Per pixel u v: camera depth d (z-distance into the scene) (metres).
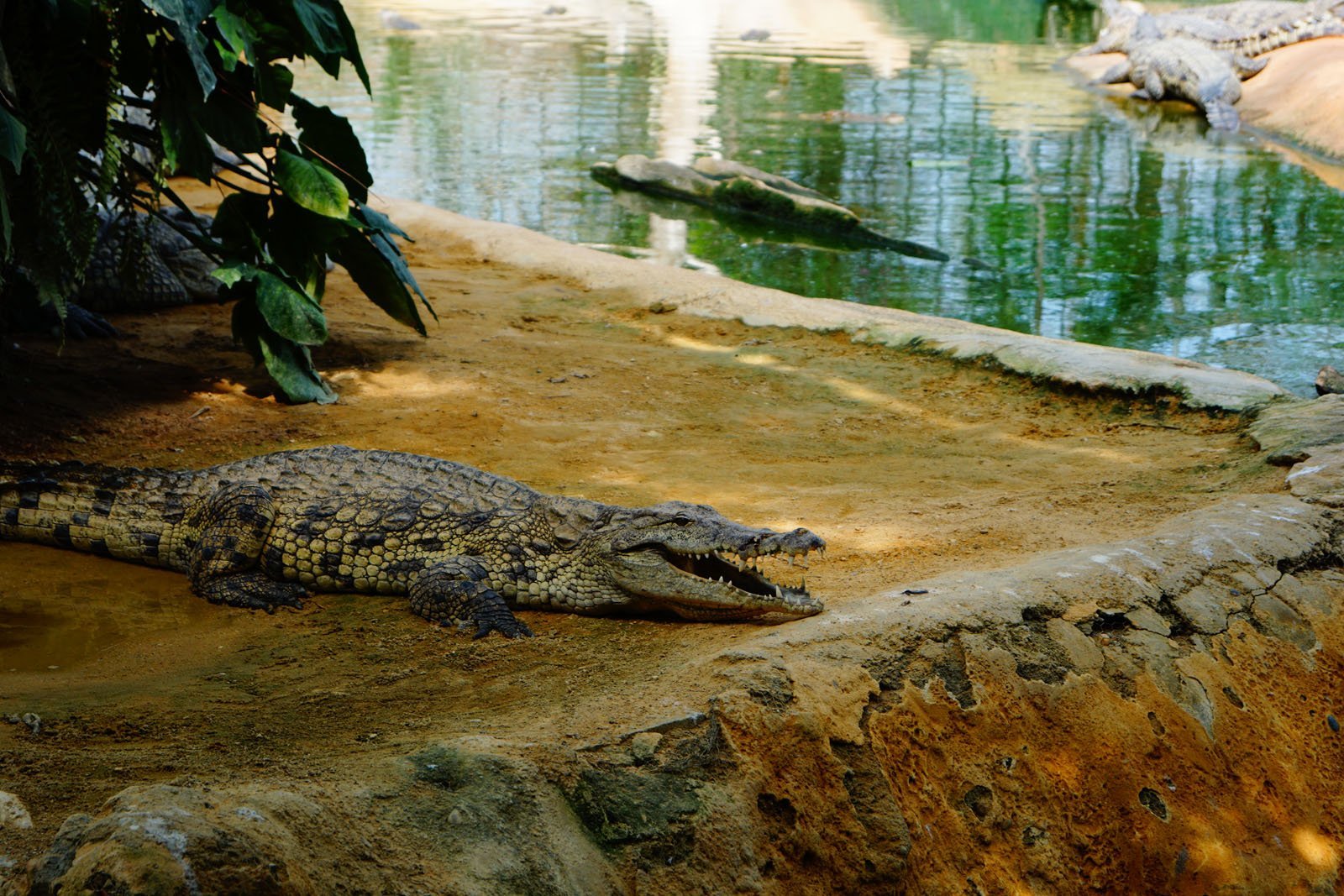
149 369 9.69
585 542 5.92
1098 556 6.14
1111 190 18.30
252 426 8.59
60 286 7.88
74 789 3.89
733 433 8.94
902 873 4.55
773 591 5.67
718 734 4.46
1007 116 23.70
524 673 5.16
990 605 5.51
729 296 12.23
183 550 6.32
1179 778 5.43
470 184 18.59
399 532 6.11
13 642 5.45
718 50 30.95
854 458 8.44
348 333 11.09
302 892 3.28
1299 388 10.70
